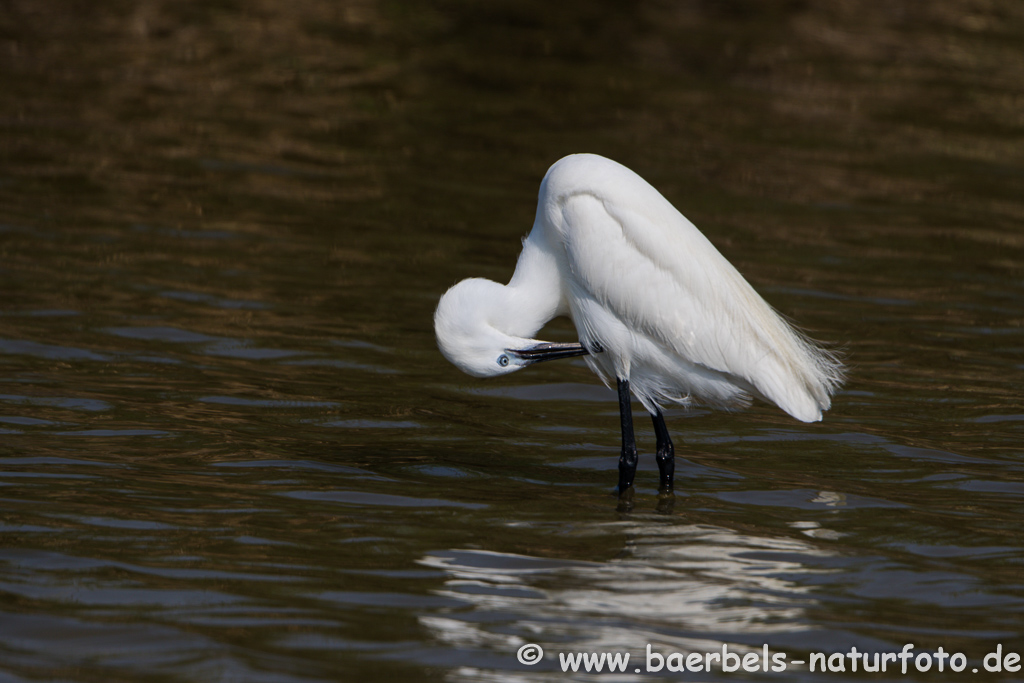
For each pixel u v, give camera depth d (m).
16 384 11.38
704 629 6.98
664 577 7.74
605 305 10.09
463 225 18.38
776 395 9.97
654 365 10.18
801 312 15.22
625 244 9.88
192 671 6.21
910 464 10.59
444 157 21.91
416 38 30.23
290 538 8.16
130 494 8.84
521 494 9.48
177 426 10.67
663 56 29.89
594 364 10.77
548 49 30.00
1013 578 7.88
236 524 8.36
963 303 15.94
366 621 6.89
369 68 27.44
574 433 11.52
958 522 9.02
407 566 7.75
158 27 29.12
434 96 25.73
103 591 7.13
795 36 32.03
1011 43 31.97
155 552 7.75
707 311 9.95
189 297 14.60
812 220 19.52
